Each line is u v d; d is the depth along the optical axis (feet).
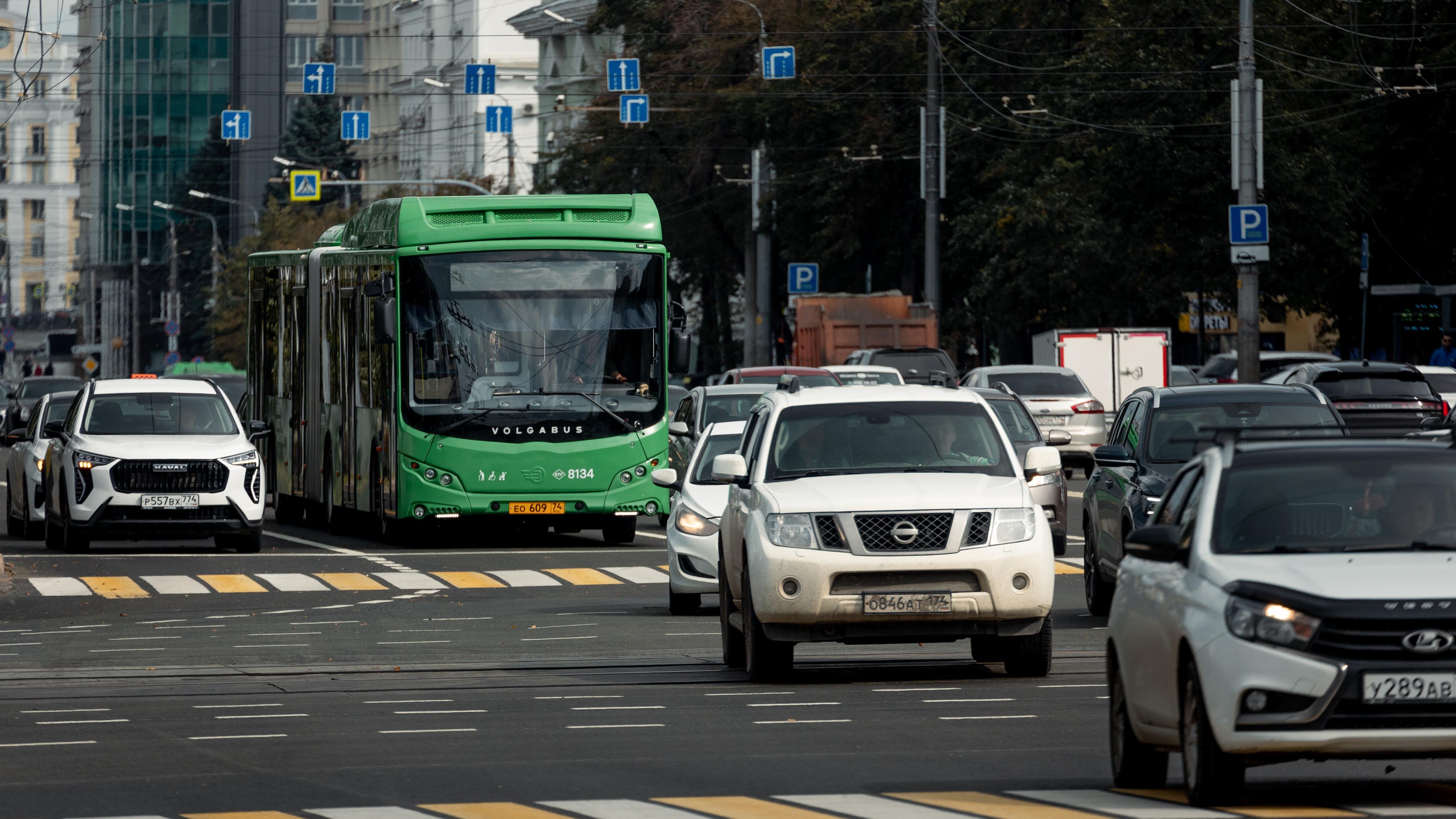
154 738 118.52
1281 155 483.51
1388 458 95.30
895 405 149.89
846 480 141.79
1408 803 91.25
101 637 179.42
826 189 641.40
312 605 207.82
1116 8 497.87
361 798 95.66
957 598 136.15
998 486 140.36
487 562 254.88
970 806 91.61
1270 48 490.90
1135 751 96.32
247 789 98.94
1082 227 498.28
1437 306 510.99
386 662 159.53
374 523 295.07
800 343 564.30
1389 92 482.69
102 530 259.60
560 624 187.11
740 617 149.07
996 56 594.65
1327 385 306.14
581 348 265.95
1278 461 95.14
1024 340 625.82
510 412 263.49
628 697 136.36
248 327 357.61
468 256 264.11
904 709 128.36
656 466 267.80
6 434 315.78
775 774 102.37
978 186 604.49
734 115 652.89
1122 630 96.78
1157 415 184.85
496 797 95.50
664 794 96.07
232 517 262.26
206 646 172.35
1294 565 87.35
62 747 114.93
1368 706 82.79
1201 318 527.81
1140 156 488.44
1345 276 523.29
